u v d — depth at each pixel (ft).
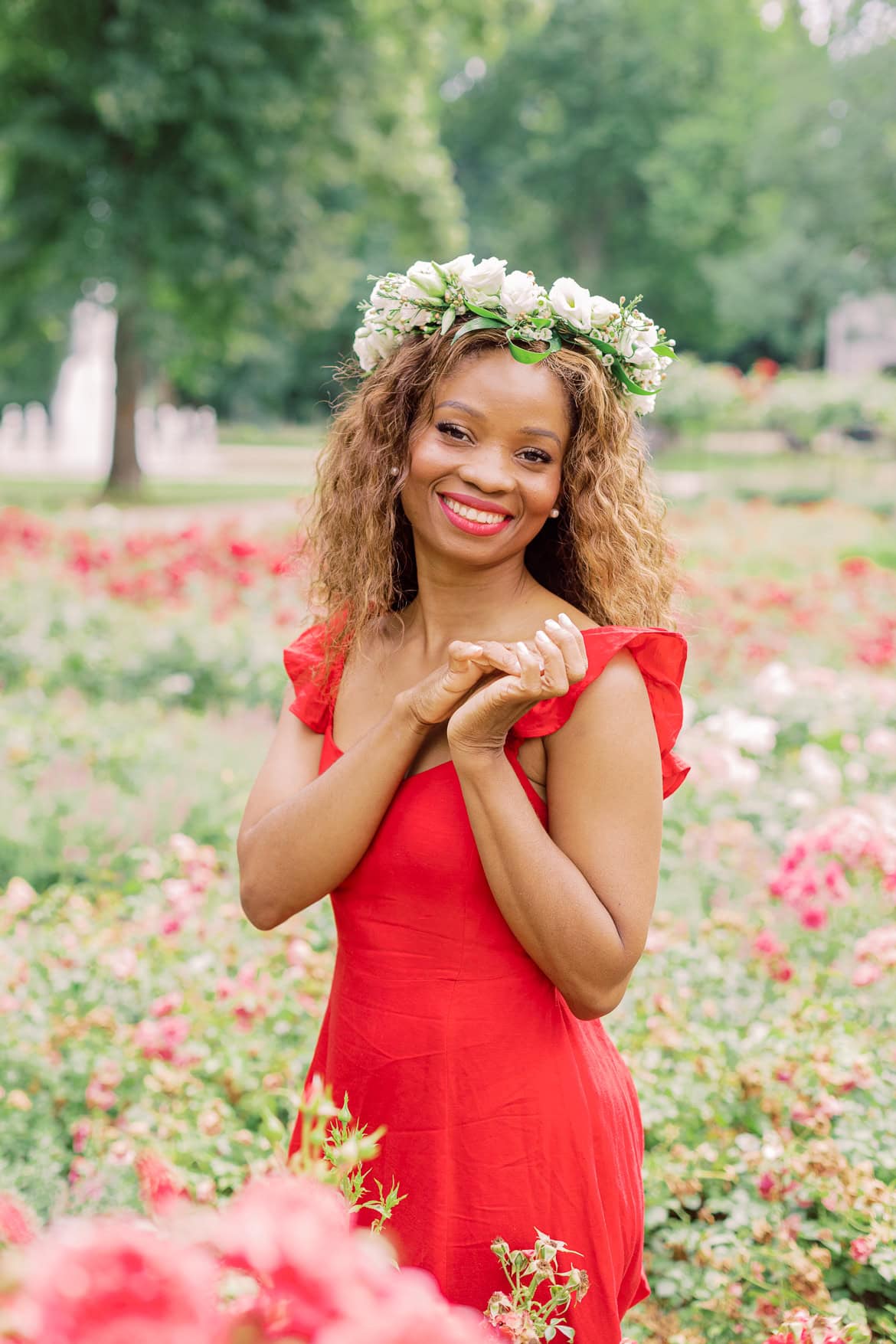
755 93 136.98
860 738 21.07
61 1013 11.26
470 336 5.68
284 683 24.11
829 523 55.31
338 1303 2.73
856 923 12.63
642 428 6.38
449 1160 5.67
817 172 108.58
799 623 29.45
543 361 5.68
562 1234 5.76
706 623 27.89
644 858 5.51
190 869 13.00
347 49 65.98
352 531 6.24
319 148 68.23
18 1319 2.50
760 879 14.46
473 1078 5.62
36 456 115.65
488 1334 4.77
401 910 5.66
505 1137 5.65
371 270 155.63
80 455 116.06
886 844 11.98
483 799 5.27
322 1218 2.98
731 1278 7.95
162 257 64.64
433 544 5.79
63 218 66.13
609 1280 5.86
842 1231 8.08
